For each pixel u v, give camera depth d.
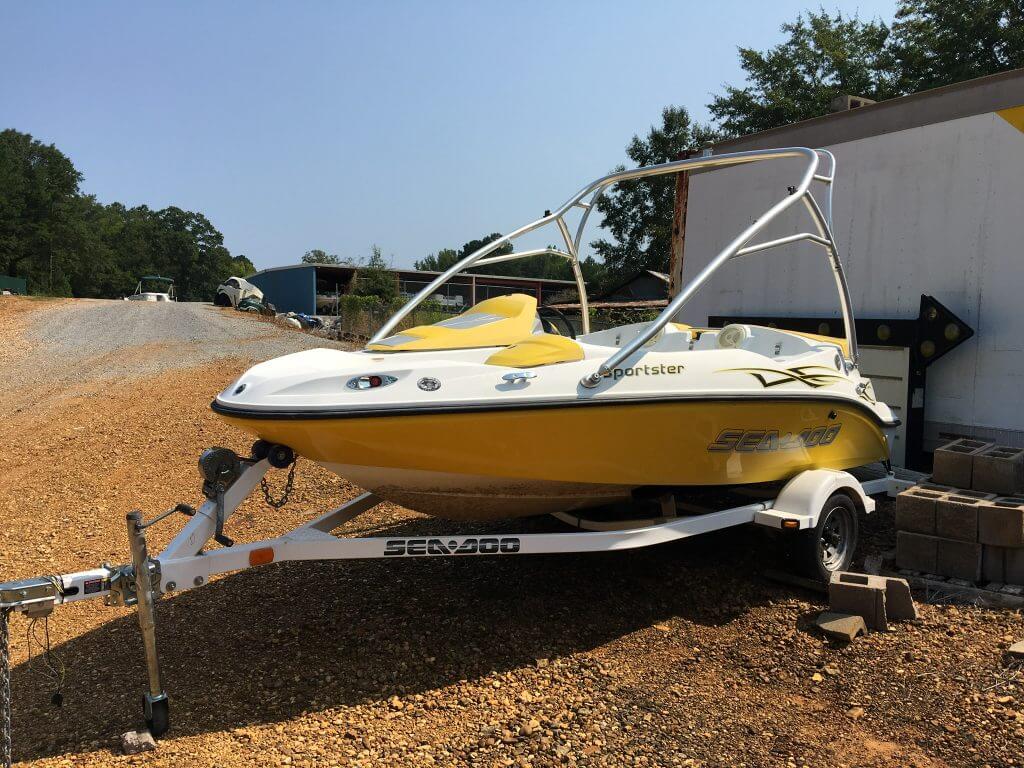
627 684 3.32
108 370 14.72
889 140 6.56
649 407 3.72
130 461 7.57
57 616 4.14
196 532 3.25
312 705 3.19
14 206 68.94
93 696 3.27
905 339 6.31
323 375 3.34
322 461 3.57
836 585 3.86
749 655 3.57
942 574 4.23
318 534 3.57
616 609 4.12
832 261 4.79
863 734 2.89
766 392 4.14
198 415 9.52
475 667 3.51
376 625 3.95
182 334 22.28
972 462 4.59
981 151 5.96
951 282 6.18
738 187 7.95
